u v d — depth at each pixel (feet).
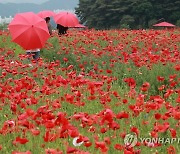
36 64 74.02
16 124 35.70
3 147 33.58
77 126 38.34
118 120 41.22
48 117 34.65
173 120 40.78
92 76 66.54
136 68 76.02
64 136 30.86
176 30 157.69
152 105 41.01
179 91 51.31
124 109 46.73
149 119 41.45
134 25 339.98
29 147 33.32
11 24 77.41
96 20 354.33
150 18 340.39
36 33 75.51
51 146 32.99
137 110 40.47
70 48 104.32
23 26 75.97
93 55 90.79
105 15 347.97
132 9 339.77
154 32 138.21
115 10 342.85
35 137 34.55
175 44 102.73
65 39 118.52
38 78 65.77
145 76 72.08
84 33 132.98
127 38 119.75
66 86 55.42
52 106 44.93
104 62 81.35
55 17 137.39
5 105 46.55
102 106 48.60
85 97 51.52
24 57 81.56
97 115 37.24
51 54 105.40
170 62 75.82
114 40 115.96
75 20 137.08
